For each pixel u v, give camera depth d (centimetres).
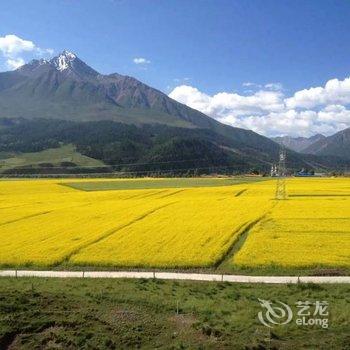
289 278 3931
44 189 13412
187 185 14562
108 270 4356
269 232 5625
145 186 14225
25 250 4994
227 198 9700
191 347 2641
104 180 17800
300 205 8081
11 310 3086
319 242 5066
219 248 4853
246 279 3950
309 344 2667
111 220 6781
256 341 2700
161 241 5253
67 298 3384
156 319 3056
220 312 3183
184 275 4112
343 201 8688
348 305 3234
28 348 2681
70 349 2673
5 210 8262
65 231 6000
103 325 2939
